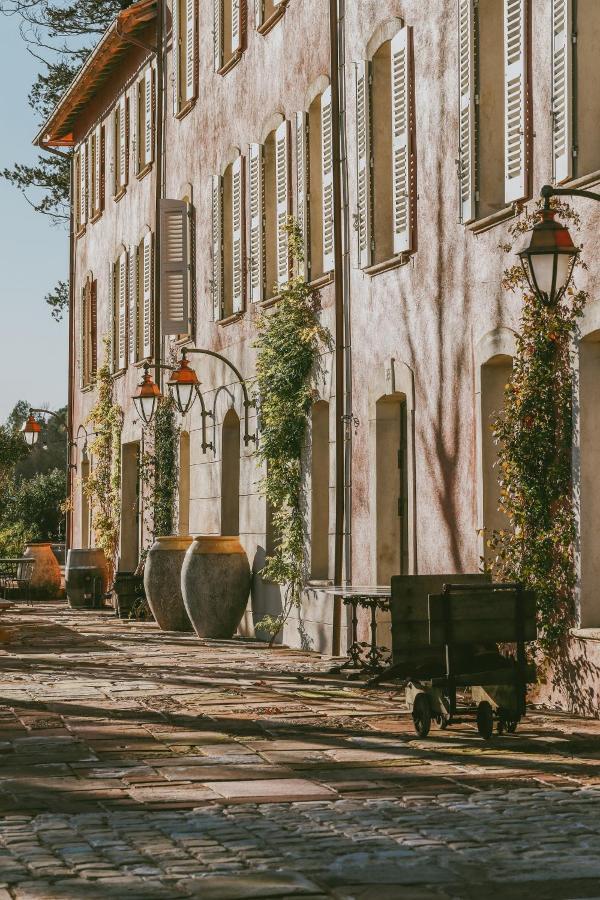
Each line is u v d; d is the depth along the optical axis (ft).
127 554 89.35
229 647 57.57
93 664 49.67
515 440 37.63
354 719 34.73
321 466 56.29
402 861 19.67
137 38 82.48
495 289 40.50
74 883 18.42
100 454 93.66
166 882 18.48
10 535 131.85
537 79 38.40
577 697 35.88
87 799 24.23
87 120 103.14
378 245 49.90
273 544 61.36
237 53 66.69
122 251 90.27
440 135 44.60
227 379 67.97
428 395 44.98
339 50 53.57
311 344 56.59
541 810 23.26
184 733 32.27
